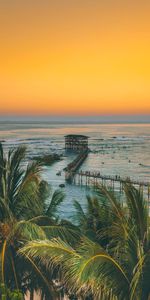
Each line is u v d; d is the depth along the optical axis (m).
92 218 14.94
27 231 13.89
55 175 98.31
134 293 10.11
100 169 112.12
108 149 182.00
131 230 11.20
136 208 11.77
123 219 11.96
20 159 17.19
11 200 16.55
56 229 14.59
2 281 13.44
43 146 193.25
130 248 10.94
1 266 13.77
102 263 9.84
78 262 9.59
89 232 14.50
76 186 82.94
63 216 53.69
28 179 16.66
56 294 15.03
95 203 14.75
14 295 10.91
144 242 11.23
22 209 16.52
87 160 134.88
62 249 10.63
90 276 9.47
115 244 12.66
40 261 14.62
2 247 14.54
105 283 9.80
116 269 10.09
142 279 10.30
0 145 17.59
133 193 12.01
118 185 81.94
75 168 102.00
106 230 12.98
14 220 15.40
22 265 15.20
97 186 13.12
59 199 19.92
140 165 122.19
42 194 19.50
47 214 18.83
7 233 15.04
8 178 16.72
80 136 168.25
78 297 13.91
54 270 14.76
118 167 117.12
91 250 10.02
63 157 141.75
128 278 10.47
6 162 17.19
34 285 15.54
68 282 10.74
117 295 10.02
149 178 94.81
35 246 10.59
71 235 14.52
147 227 11.68
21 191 16.56
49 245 10.64
